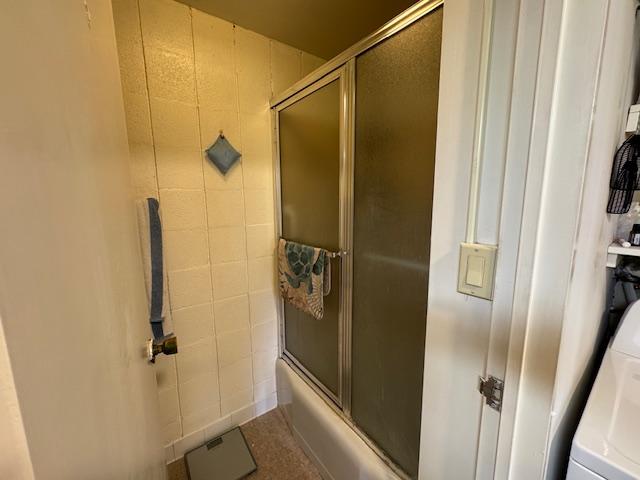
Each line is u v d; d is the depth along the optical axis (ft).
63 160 0.96
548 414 1.53
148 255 3.84
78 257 1.03
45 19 0.91
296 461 4.62
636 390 2.21
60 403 0.80
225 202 4.70
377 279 3.30
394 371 3.21
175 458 4.70
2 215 0.63
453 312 1.93
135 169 3.88
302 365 5.17
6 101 0.66
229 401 5.20
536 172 1.41
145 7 3.72
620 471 1.52
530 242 1.47
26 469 0.65
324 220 4.16
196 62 4.17
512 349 1.60
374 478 3.31
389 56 2.84
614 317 3.44
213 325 4.86
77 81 1.19
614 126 2.00
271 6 4.02
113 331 1.36
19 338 0.65
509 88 1.51
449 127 1.81
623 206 2.35
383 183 3.08
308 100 4.16
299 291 4.38
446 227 1.91
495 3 1.52
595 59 1.22
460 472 2.05
